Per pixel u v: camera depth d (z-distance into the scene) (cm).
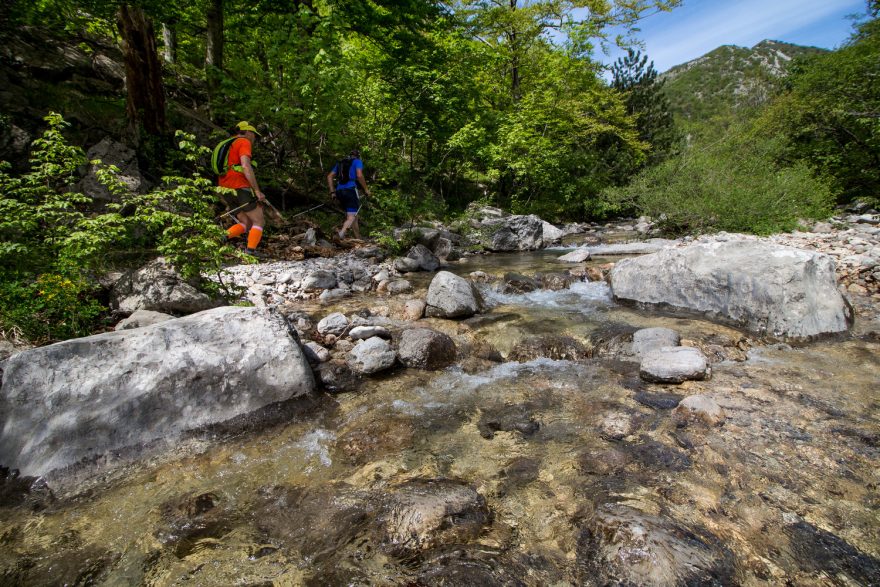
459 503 211
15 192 413
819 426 278
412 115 1309
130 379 272
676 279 527
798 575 173
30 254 411
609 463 247
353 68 960
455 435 286
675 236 1053
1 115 683
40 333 359
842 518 202
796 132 1519
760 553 183
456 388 359
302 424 301
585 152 1825
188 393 286
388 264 777
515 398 339
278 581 176
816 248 758
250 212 554
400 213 978
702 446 260
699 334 434
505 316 523
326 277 623
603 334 450
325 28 925
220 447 273
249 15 1118
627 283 573
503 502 220
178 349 294
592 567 177
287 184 1044
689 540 185
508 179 1686
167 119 897
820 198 970
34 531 204
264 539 198
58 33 962
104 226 403
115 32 1052
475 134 1362
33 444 242
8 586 174
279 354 326
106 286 470
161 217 405
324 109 908
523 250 1055
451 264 855
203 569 182
